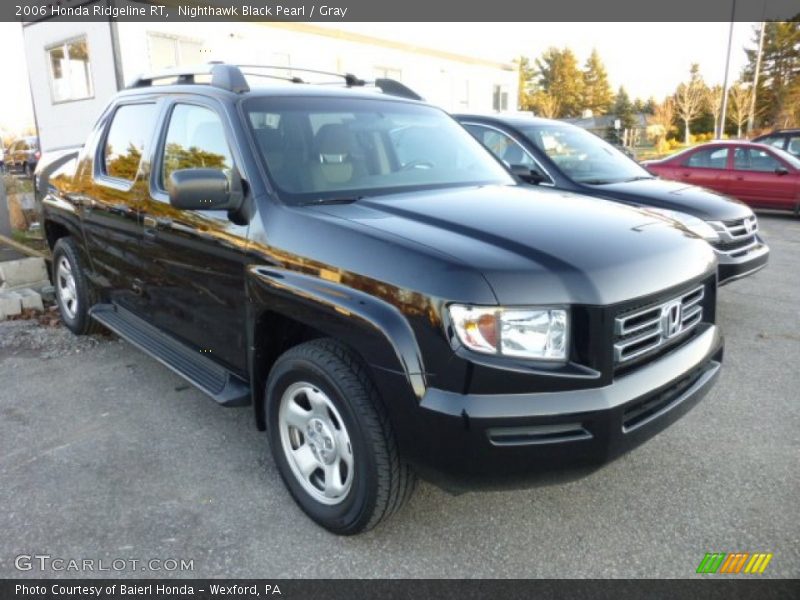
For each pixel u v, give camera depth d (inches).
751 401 166.1
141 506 121.1
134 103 171.0
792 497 123.3
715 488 126.6
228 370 137.3
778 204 481.7
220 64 148.0
